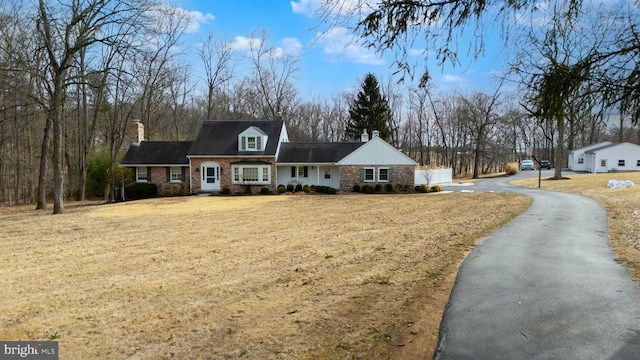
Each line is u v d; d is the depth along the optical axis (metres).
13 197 30.12
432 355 4.32
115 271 8.89
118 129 31.39
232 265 9.14
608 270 7.39
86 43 20.41
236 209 20.72
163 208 21.84
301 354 4.58
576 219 13.95
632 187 24.44
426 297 6.28
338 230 13.63
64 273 8.80
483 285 6.68
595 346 4.37
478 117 49.78
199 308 6.38
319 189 28.98
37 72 19.77
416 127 57.75
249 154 29.38
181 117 44.78
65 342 5.27
